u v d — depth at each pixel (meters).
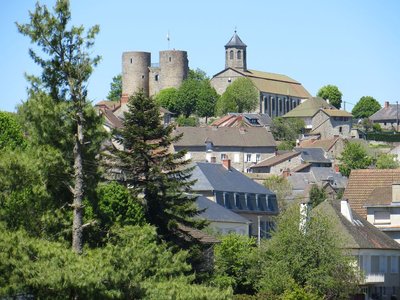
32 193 82.12
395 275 141.88
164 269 81.31
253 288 122.75
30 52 87.62
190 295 79.12
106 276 74.62
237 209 167.75
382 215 153.25
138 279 76.31
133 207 109.69
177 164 117.25
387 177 160.38
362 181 160.88
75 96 87.19
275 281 118.81
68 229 83.50
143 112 116.62
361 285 132.00
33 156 83.31
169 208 113.25
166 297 77.38
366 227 142.50
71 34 88.06
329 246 121.69
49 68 87.44
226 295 80.88
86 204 86.12
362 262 135.75
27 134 88.06
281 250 122.00
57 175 84.00
